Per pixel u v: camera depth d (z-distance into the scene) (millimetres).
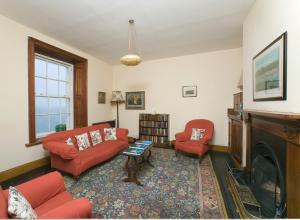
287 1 1477
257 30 2146
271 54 1732
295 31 1365
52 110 3758
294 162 1295
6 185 2461
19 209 1043
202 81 4352
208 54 4258
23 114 2881
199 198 2086
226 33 3158
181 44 3711
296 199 1270
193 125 4105
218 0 2172
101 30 3041
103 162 3312
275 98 1653
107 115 5230
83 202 1223
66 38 3387
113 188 2334
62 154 2512
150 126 4816
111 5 2271
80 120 4320
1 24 2559
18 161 2807
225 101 4121
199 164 3227
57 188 1599
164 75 4805
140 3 2227
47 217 1036
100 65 4902
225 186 2324
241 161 2854
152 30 3033
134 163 2660
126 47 3896
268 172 1705
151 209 1883
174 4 2252
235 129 3236
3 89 2605
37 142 3076
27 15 2543
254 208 1712
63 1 2191
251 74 2361
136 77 5191
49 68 3682
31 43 2949
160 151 4133
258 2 2113
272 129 1616
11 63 2697
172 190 2279
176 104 4676
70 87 4250
